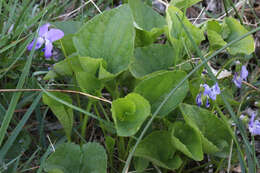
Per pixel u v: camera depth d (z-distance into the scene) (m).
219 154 0.32
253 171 0.32
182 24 0.34
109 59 0.33
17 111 0.36
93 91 0.32
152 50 0.36
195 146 0.30
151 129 0.34
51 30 0.33
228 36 0.37
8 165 0.32
